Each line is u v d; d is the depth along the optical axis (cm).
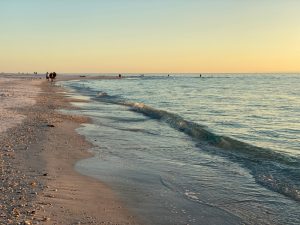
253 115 3123
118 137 1884
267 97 5528
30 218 734
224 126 2423
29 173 1090
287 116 3073
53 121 2292
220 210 891
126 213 840
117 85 9644
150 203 921
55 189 955
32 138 1670
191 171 1248
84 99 4506
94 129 2122
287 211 891
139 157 1446
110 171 1213
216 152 1562
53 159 1303
